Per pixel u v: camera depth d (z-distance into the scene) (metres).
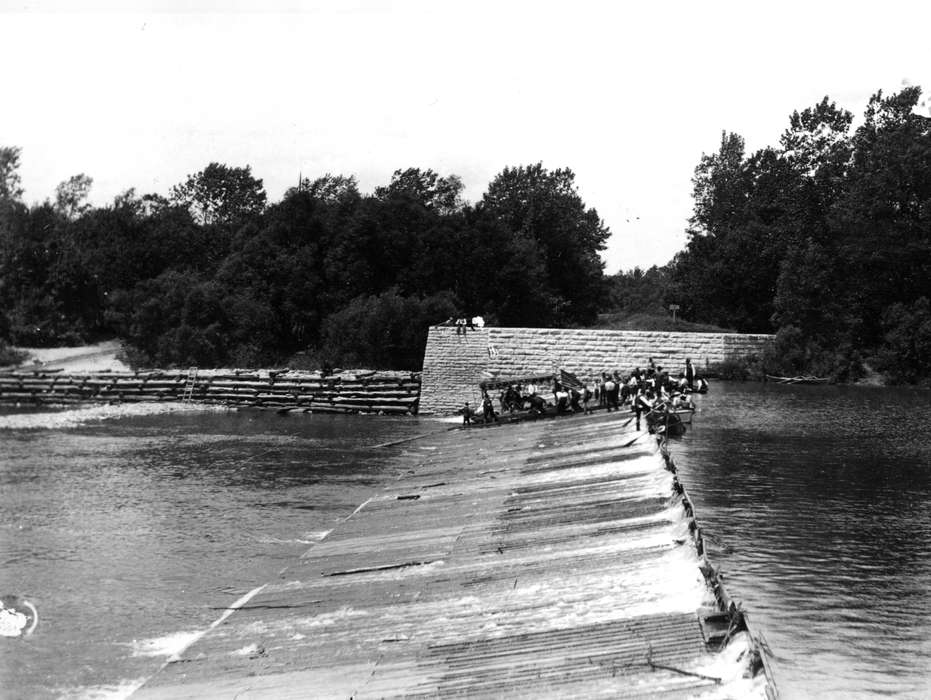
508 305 108.56
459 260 107.75
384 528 37.91
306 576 31.91
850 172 96.00
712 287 101.75
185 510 45.84
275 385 92.44
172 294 109.25
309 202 114.31
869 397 70.06
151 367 106.69
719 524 30.97
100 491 50.62
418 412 86.19
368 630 25.00
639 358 81.19
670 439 49.53
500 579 27.53
